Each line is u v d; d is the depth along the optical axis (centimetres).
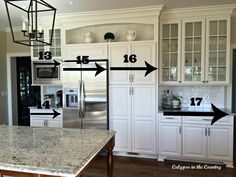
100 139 203
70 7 367
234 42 397
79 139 204
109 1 339
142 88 382
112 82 395
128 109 390
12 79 550
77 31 451
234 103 427
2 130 241
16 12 386
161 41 400
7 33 534
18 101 579
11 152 167
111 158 222
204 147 356
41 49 445
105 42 409
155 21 374
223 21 377
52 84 439
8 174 150
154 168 343
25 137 211
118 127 395
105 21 400
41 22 434
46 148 177
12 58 549
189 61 397
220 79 383
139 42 380
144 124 383
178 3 351
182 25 389
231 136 344
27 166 142
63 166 141
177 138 367
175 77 403
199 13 379
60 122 422
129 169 338
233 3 353
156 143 379
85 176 314
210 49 385
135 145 389
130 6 365
